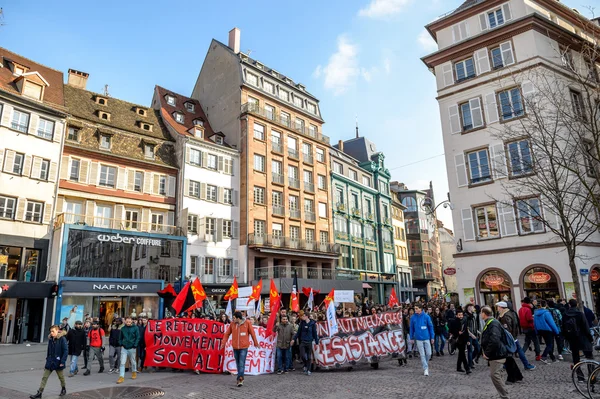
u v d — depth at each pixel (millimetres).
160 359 13297
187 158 33812
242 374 10547
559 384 9180
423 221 64062
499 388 7703
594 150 19172
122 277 27844
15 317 24266
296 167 41906
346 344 12984
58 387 10930
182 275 30781
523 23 26141
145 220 31516
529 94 25328
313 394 9266
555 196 16406
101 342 13758
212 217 34344
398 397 8648
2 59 28422
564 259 22812
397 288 53344
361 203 50000
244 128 37969
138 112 35938
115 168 30656
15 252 24844
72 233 26047
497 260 25047
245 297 19109
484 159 26703
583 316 10211
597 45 21500
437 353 15422
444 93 29078
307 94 45812
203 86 43844
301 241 39312
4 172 24672
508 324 11188
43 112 26938
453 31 29781
